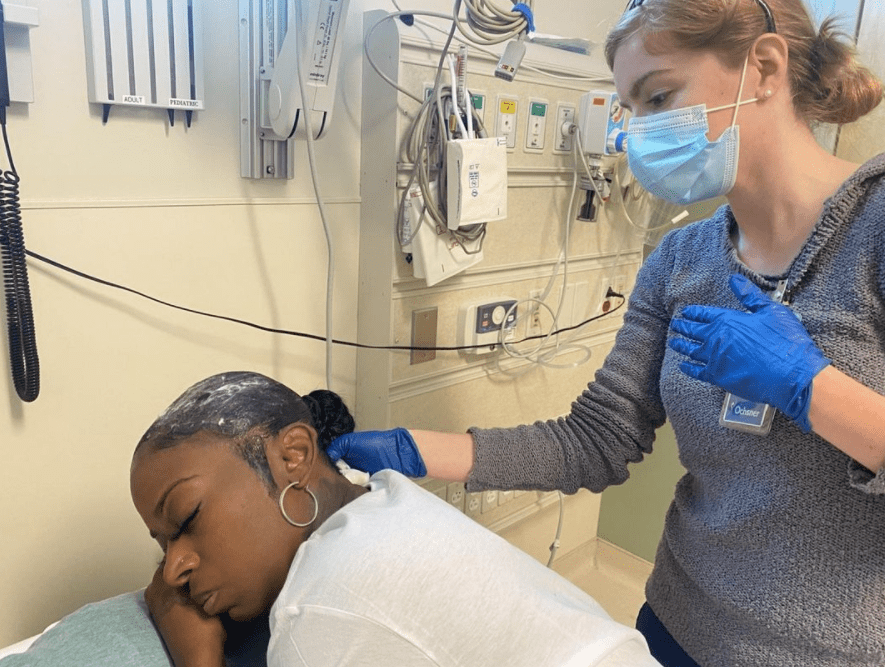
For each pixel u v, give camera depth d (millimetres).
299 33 1106
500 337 1652
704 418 891
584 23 1806
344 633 641
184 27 1085
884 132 1177
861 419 699
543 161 1612
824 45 823
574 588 777
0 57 919
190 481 748
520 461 1125
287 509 792
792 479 813
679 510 1009
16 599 1132
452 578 661
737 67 812
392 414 1508
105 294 1116
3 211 969
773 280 857
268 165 1241
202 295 1233
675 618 1019
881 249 754
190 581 772
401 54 1289
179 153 1149
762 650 891
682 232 1032
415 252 1377
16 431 1071
